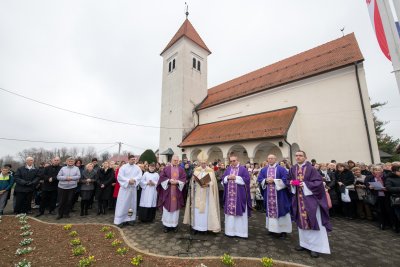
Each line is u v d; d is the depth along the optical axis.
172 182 5.83
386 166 6.72
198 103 24.64
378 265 3.98
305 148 14.53
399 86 2.82
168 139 23.98
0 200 7.31
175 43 25.84
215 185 5.89
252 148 14.57
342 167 7.72
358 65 13.18
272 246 4.79
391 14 3.02
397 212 5.56
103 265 3.71
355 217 7.57
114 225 6.06
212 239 5.22
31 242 4.73
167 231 5.77
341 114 13.43
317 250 4.29
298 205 4.66
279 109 16.41
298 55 19.02
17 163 49.91
